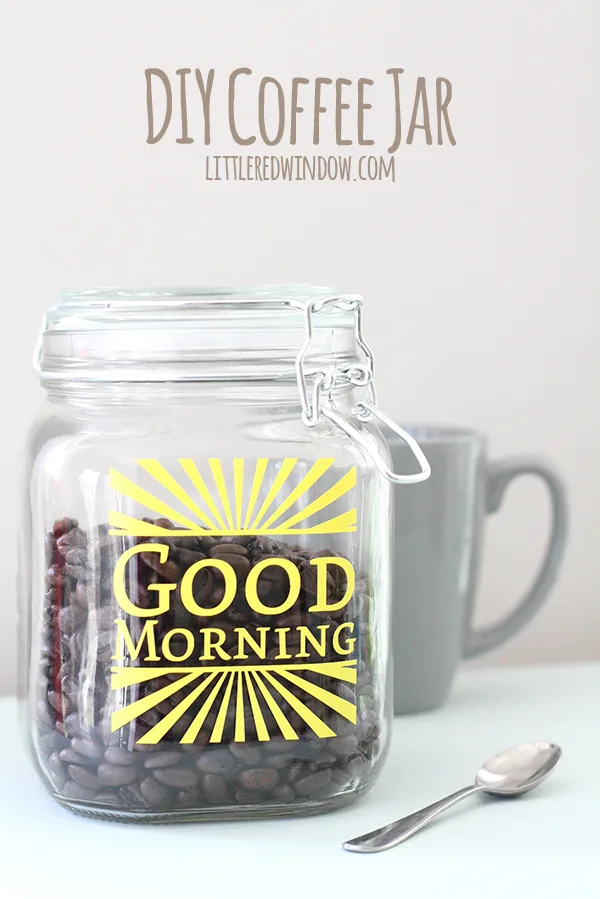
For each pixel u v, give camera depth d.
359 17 0.78
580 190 0.81
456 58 0.79
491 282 0.81
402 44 0.79
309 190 0.78
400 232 0.79
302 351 0.54
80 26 0.75
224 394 0.56
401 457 0.68
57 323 0.57
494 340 0.81
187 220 0.77
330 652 0.55
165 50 0.76
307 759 0.55
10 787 0.60
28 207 0.75
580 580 0.83
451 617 0.70
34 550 0.58
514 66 0.80
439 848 0.54
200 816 0.56
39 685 0.57
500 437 0.81
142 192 0.77
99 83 0.76
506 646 0.83
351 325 0.58
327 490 0.56
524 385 0.81
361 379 0.58
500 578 0.82
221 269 0.77
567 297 0.82
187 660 0.54
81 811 0.56
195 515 0.55
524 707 0.71
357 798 0.58
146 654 0.54
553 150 0.81
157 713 0.54
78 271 0.76
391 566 0.60
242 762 0.55
